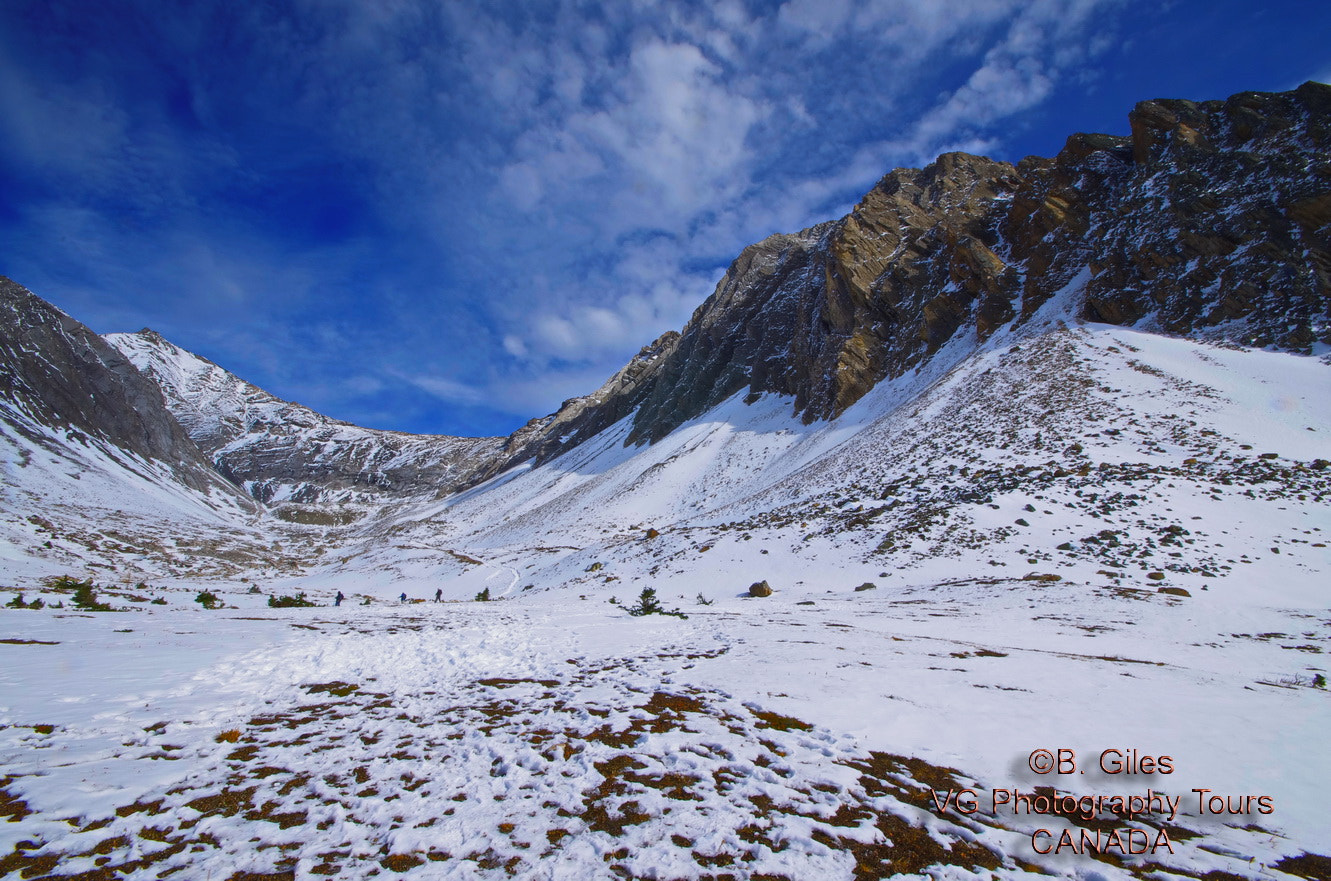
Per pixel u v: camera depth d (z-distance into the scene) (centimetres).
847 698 827
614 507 7438
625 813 501
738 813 502
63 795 495
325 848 435
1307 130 4219
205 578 5278
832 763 605
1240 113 4756
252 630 1506
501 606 2808
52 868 390
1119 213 5038
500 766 598
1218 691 909
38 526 4891
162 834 446
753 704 810
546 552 5834
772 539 3278
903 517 3033
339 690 922
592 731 707
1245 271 3897
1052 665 1073
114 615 1781
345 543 12381
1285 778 582
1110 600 1855
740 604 2380
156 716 729
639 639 1419
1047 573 2208
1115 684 936
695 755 631
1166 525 2358
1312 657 1266
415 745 664
